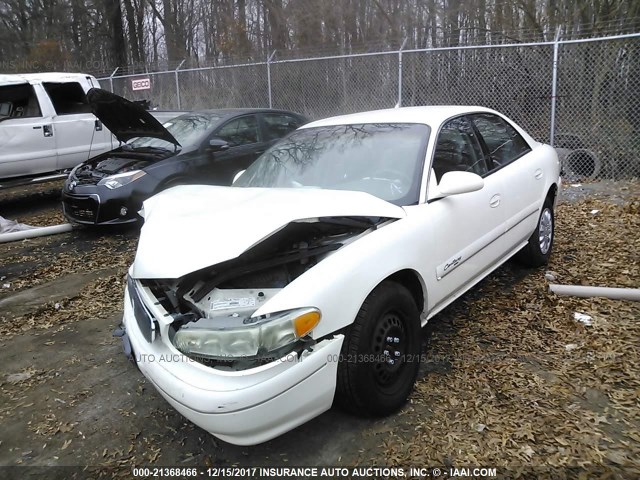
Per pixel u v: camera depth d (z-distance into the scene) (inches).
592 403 114.3
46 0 993.5
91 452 112.3
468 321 156.5
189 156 279.6
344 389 104.7
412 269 116.5
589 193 307.9
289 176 149.5
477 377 126.7
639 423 106.8
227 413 89.4
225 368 93.1
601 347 136.2
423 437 106.9
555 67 334.3
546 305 163.0
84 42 1007.6
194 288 105.3
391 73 430.0
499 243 156.6
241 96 517.0
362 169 139.9
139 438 115.9
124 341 117.2
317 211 105.3
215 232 104.1
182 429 117.9
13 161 342.6
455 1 562.6
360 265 103.6
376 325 105.8
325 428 111.8
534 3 446.9
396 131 147.5
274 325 90.9
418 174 131.0
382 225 115.1
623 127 338.6
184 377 94.2
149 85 529.7
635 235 226.5
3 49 993.5
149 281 112.6
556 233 239.6
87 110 383.9
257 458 105.4
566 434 104.8
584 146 345.4
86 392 135.6
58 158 365.4
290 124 327.9
